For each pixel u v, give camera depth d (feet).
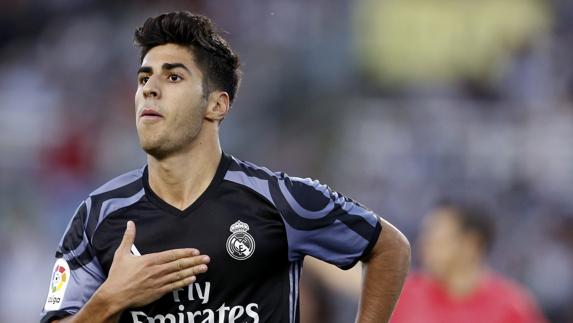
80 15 172.04
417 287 66.13
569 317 120.37
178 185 37.22
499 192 132.36
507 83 148.87
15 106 151.84
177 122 36.65
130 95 153.99
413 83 148.87
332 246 38.14
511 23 151.02
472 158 135.54
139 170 38.45
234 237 36.68
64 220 133.49
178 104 36.68
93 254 37.06
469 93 148.46
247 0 159.74
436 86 148.56
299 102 144.56
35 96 154.61
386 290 38.65
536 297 121.29
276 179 37.83
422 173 134.31
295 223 37.17
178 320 36.35
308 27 153.58
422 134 137.90
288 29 154.30
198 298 36.40
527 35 151.23
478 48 150.20
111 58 161.89
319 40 151.53
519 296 65.92
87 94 155.02
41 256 124.06
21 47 169.99
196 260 34.86
